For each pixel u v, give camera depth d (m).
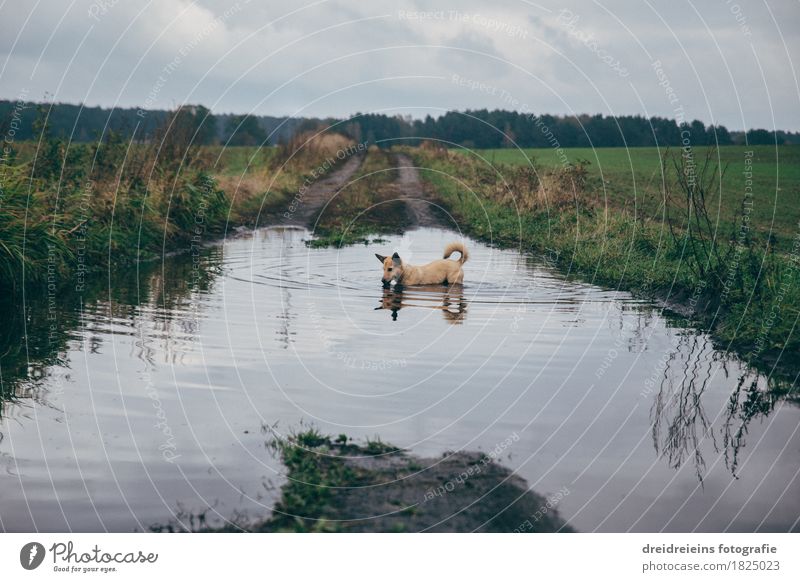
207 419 5.87
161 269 13.41
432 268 12.33
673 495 4.84
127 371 7.09
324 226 21.69
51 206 13.16
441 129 62.81
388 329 9.00
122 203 15.38
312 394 6.54
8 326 8.79
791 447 5.68
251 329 8.85
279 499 4.60
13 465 4.97
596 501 4.72
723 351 8.42
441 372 7.30
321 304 10.43
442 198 29.19
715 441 5.75
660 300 11.34
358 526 4.30
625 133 63.25
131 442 5.38
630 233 15.61
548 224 18.97
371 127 63.03
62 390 6.52
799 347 8.31
